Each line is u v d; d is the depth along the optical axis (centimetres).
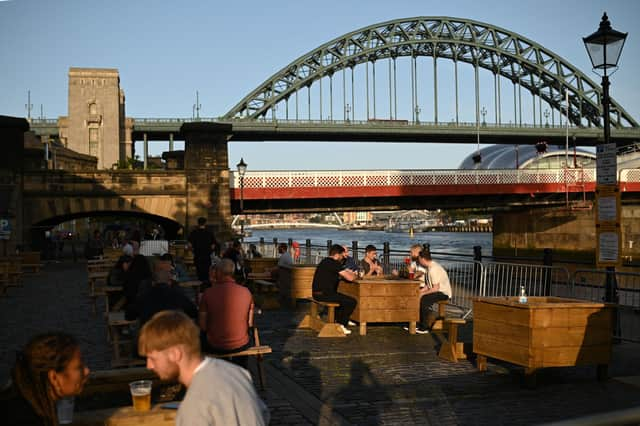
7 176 3831
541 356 945
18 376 396
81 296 2205
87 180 4016
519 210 7225
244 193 4750
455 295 1819
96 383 645
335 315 1481
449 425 765
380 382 970
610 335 985
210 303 890
